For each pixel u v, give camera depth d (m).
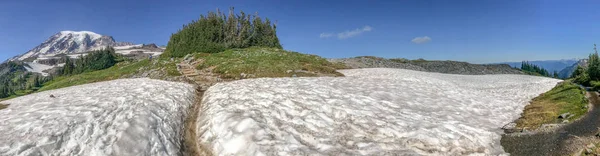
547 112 14.52
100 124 10.73
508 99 19.91
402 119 12.38
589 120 12.00
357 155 8.69
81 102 14.95
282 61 36.69
